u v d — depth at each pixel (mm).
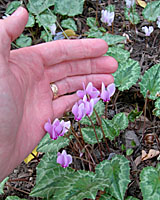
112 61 239
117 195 221
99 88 255
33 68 212
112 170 239
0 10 481
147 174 236
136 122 301
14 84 181
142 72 359
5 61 173
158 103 289
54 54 223
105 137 277
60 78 239
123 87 307
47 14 441
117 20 441
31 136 217
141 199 249
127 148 282
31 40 419
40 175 253
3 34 169
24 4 462
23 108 199
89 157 267
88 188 221
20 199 254
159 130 294
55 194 223
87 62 237
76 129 305
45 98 229
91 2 472
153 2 424
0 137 175
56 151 260
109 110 323
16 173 289
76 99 247
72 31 411
